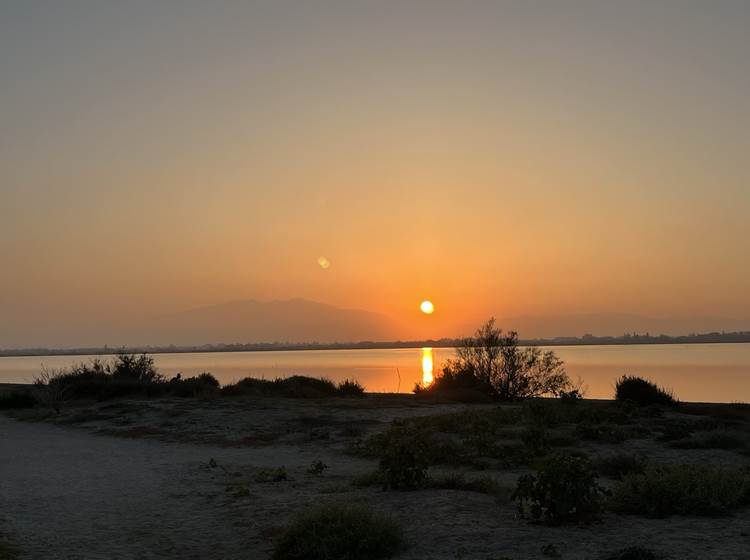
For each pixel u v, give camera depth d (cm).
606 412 2277
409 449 1241
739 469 1298
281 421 2462
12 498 1282
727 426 2061
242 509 1129
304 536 860
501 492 1139
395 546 852
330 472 1497
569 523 928
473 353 3469
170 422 2514
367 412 2684
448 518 980
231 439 2133
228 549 913
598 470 1385
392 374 6856
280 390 3606
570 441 1762
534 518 954
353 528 859
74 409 3166
